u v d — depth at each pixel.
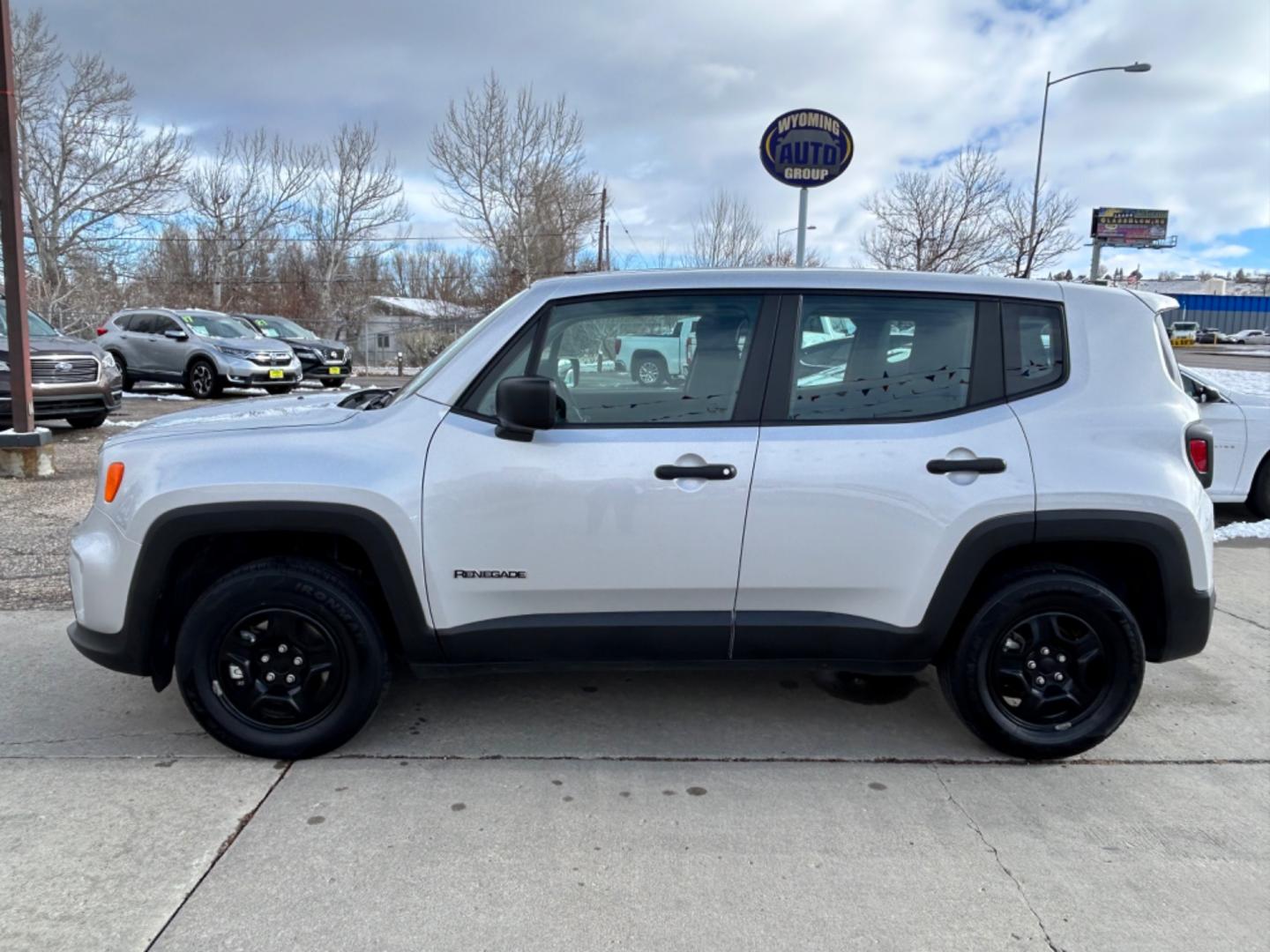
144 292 36.34
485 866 2.62
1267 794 3.11
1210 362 31.48
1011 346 3.21
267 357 16.59
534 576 3.09
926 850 2.74
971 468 3.08
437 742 3.41
